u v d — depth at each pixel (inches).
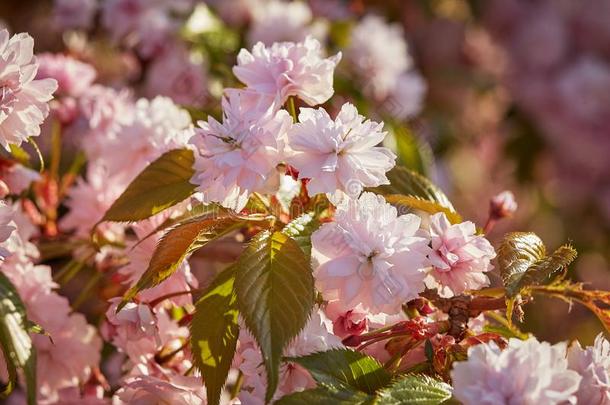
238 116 40.8
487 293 42.2
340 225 40.2
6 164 46.4
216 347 40.4
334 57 42.0
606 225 95.3
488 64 93.4
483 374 38.3
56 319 45.4
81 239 48.2
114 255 47.4
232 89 41.9
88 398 46.3
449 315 41.2
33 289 45.2
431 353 40.5
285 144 40.7
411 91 59.0
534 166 95.1
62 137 52.6
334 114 54.1
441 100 88.3
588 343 86.6
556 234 95.3
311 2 64.2
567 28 97.7
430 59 89.0
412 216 40.4
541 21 95.8
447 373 40.3
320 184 40.3
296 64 41.8
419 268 40.1
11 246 44.8
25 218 46.5
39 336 45.4
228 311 40.5
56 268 51.6
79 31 63.0
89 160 51.3
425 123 77.4
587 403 39.6
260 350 39.3
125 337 43.3
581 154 94.9
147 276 40.4
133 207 42.3
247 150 40.3
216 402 40.3
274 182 40.6
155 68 58.0
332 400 39.1
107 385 46.7
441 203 44.6
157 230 42.3
